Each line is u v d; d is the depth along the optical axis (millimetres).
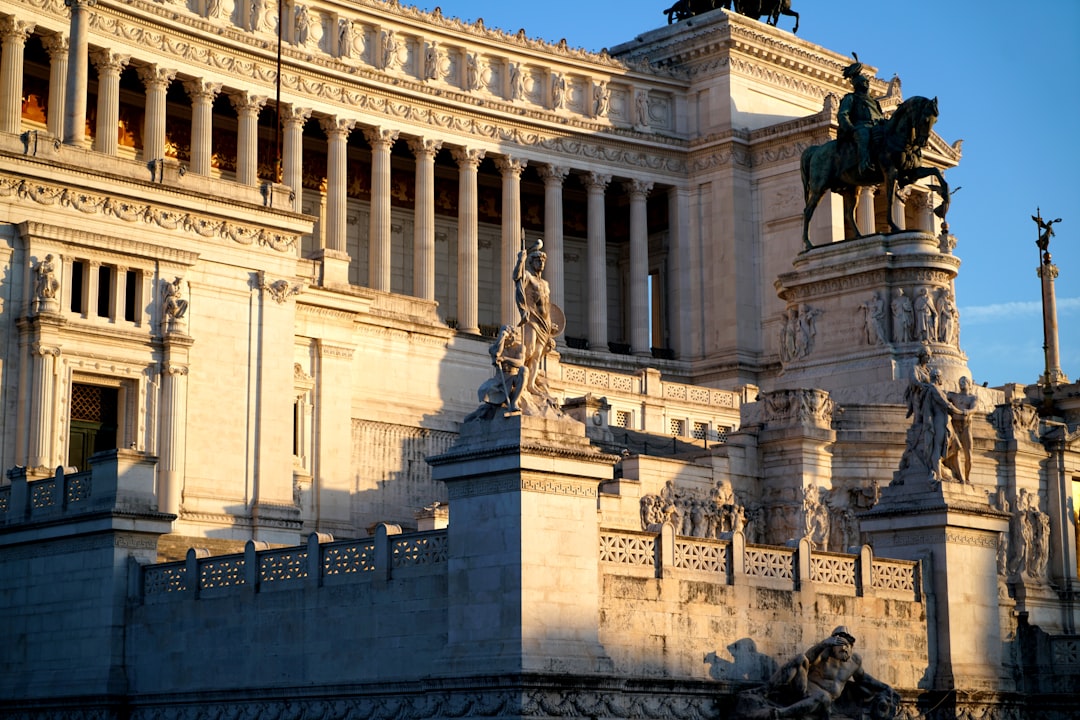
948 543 56750
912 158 91500
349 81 113688
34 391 69500
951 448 58281
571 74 126188
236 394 75562
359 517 82938
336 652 48469
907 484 58094
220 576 52594
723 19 129000
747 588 50344
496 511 44750
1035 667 59375
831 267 91500
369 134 115938
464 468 45406
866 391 88375
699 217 129000
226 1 109750
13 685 57531
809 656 49844
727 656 49312
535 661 43625
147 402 72562
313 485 80438
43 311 69688
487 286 130000
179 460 72875
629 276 131875
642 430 92125
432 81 118500
